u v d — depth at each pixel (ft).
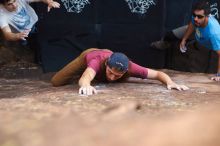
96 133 6.10
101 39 24.75
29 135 6.68
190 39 23.65
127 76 18.15
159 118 6.42
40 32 24.43
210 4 24.23
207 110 6.24
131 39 24.70
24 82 21.47
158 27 24.31
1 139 6.78
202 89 17.58
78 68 18.51
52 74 23.86
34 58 26.43
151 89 17.16
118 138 5.80
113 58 17.06
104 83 18.20
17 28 21.22
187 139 5.49
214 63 23.49
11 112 10.55
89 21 24.59
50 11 24.26
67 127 6.67
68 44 24.64
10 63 25.90
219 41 20.94
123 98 14.97
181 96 15.72
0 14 20.52
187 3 24.22
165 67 25.05
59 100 14.29
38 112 11.05
